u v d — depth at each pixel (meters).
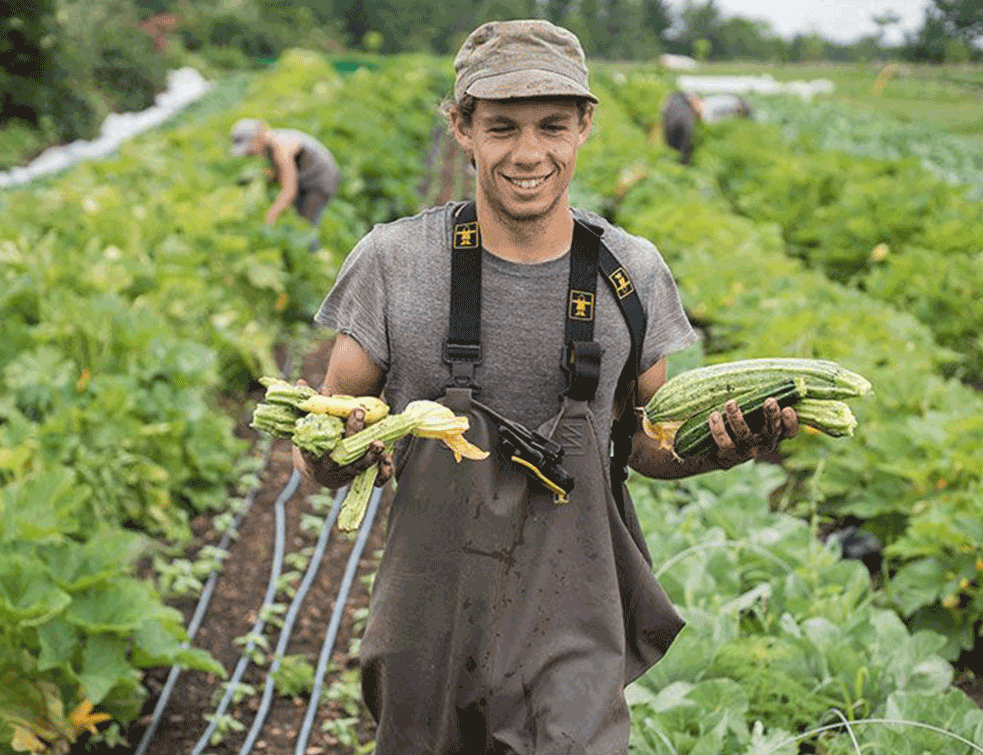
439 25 119.94
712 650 5.74
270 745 6.48
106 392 8.70
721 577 6.76
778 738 5.16
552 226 3.56
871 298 13.19
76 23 46.75
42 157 33.75
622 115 31.05
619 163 19.89
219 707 6.67
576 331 3.57
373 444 3.38
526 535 3.64
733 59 142.75
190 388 9.76
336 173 15.12
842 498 8.80
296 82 35.38
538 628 3.63
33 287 10.13
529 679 3.61
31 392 8.77
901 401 8.92
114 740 6.20
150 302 10.77
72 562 6.13
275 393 3.43
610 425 3.79
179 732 6.57
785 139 29.88
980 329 12.18
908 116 46.88
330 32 105.81
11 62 35.97
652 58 128.12
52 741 5.82
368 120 22.70
